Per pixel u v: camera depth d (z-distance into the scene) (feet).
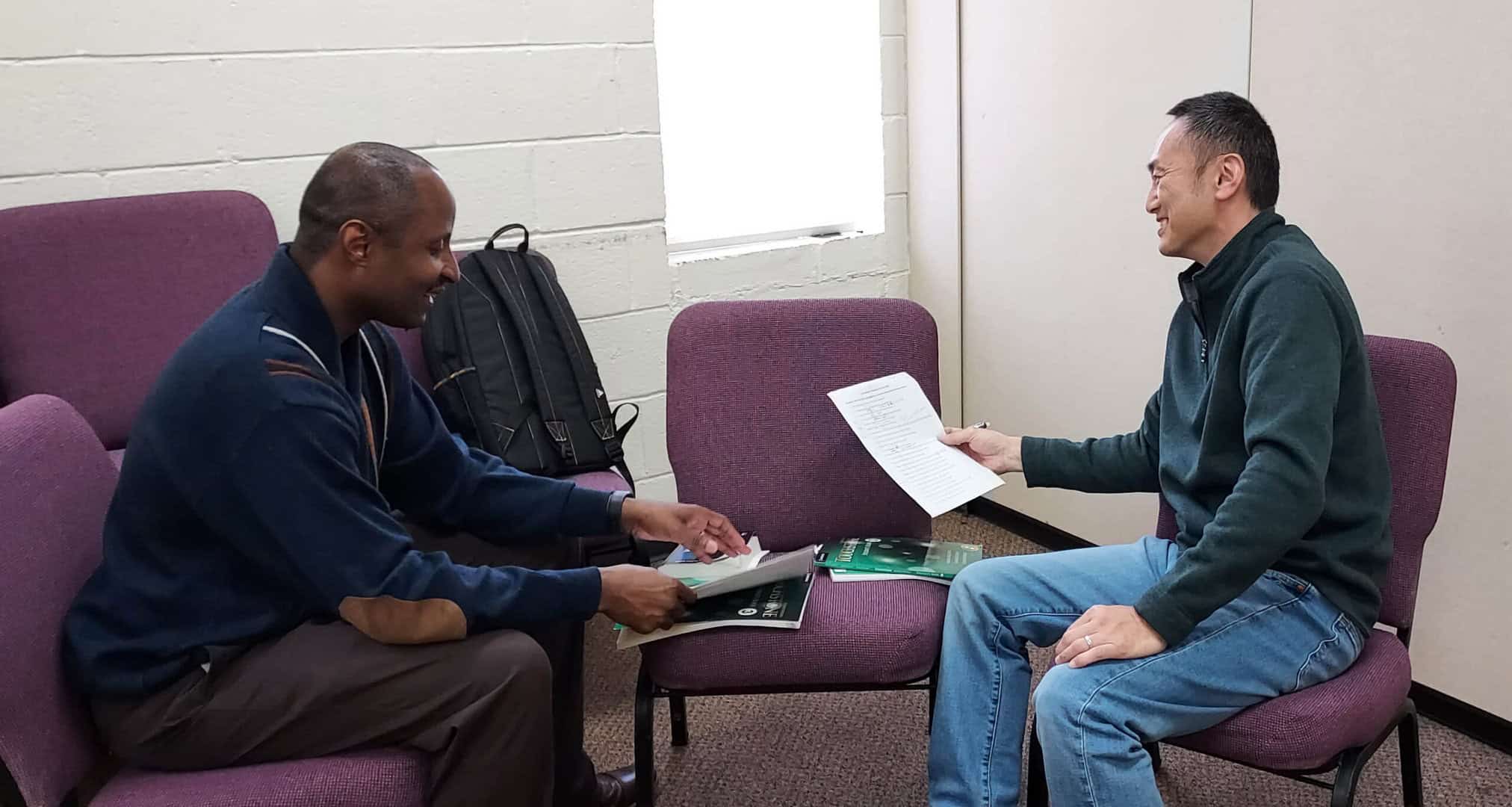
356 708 4.03
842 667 4.75
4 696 3.50
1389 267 5.85
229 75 6.84
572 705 5.15
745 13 8.95
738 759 6.25
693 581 4.99
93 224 6.26
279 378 3.90
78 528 4.17
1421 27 5.46
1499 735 5.90
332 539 3.93
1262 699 4.24
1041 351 8.43
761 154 9.31
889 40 9.19
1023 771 6.00
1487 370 5.51
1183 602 4.17
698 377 5.76
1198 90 6.70
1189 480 4.72
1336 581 4.43
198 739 3.93
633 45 8.01
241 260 6.57
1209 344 4.79
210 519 3.96
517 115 7.73
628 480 7.07
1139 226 7.28
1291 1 6.06
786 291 9.23
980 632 4.92
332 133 7.20
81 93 6.50
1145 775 4.10
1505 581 5.68
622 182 8.20
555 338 7.16
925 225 9.46
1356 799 5.64
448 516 5.17
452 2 7.37
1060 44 7.66
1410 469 4.58
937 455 5.38
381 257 4.14
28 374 6.10
